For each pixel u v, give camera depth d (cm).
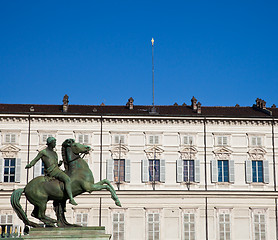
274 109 8025
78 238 2231
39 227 2358
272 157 7319
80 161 2411
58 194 2353
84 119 7212
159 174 7175
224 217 7050
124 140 7219
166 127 7294
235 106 7988
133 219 6969
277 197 7138
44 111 7419
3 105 7638
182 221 7000
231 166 7250
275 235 7062
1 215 6850
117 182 7075
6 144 7106
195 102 7750
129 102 7706
